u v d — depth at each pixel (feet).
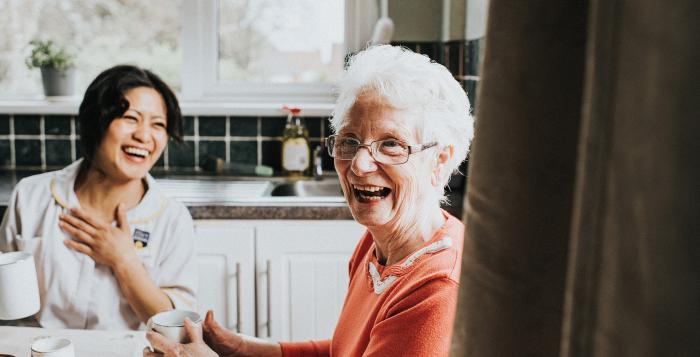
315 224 7.07
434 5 8.54
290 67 9.50
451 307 2.70
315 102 9.46
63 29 9.31
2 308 3.80
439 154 3.20
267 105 9.21
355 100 3.16
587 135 0.77
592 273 0.76
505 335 1.08
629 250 0.70
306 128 9.10
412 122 3.10
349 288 3.86
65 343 3.41
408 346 2.71
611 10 0.73
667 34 0.64
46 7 9.25
